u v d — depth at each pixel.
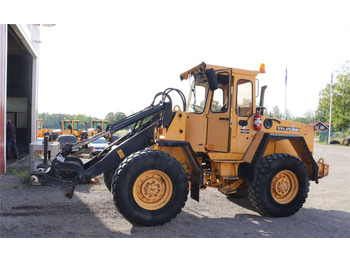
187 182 4.61
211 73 4.57
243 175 5.20
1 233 4.05
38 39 14.32
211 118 5.20
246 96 5.33
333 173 10.80
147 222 4.39
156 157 4.43
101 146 15.01
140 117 5.05
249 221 4.92
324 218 5.18
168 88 5.38
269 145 5.69
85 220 4.68
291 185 5.34
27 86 14.47
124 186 4.28
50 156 8.00
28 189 6.62
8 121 12.22
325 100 45.50
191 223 4.72
